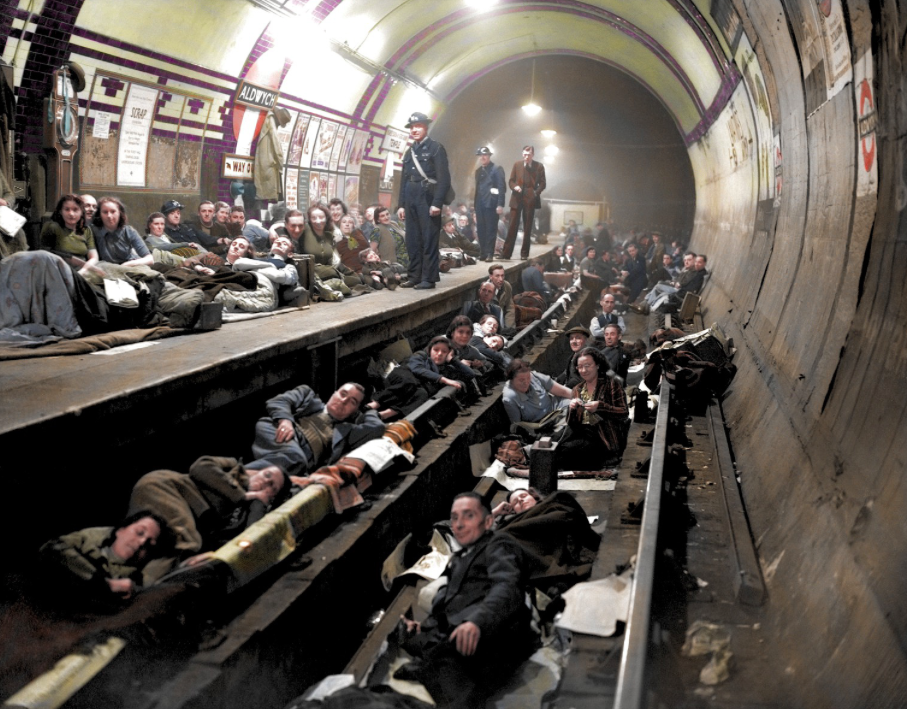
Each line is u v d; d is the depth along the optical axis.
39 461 4.60
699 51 15.51
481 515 4.78
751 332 10.17
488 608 4.34
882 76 5.07
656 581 4.58
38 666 3.50
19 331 6.53
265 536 4.70
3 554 4.35
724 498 6.09
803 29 7.20
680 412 8.84
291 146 18.30
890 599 3.26
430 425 7.81
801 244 8.55
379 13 18.02
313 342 7.88
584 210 36.09
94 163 11.69
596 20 22.27
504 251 19.45
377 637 4.88
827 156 7.20
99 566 4.00
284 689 4.37
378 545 5.84
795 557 4.51
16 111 9.84
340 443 6.61
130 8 10.94
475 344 10.41
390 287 12.48
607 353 9.78
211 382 6.32
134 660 3.65
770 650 4.05
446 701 4.20
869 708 2.96
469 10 21.39
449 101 29.59
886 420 4.26
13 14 9.27
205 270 9.23
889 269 5.00
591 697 3.63
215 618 4.18
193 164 14.28
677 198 37.47
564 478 7.55
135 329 7.40
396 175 26.66
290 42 15.45
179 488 4.83
